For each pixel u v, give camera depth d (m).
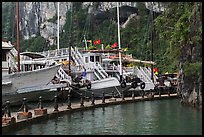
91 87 35.59
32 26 111.94
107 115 23.78
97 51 41.03
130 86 37.12
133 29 85.06
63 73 35.59
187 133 16.61
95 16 92.00
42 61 36.00
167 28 29.47
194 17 24.44
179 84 29.64
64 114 23.72
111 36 86.19
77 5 97.06
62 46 92.19
